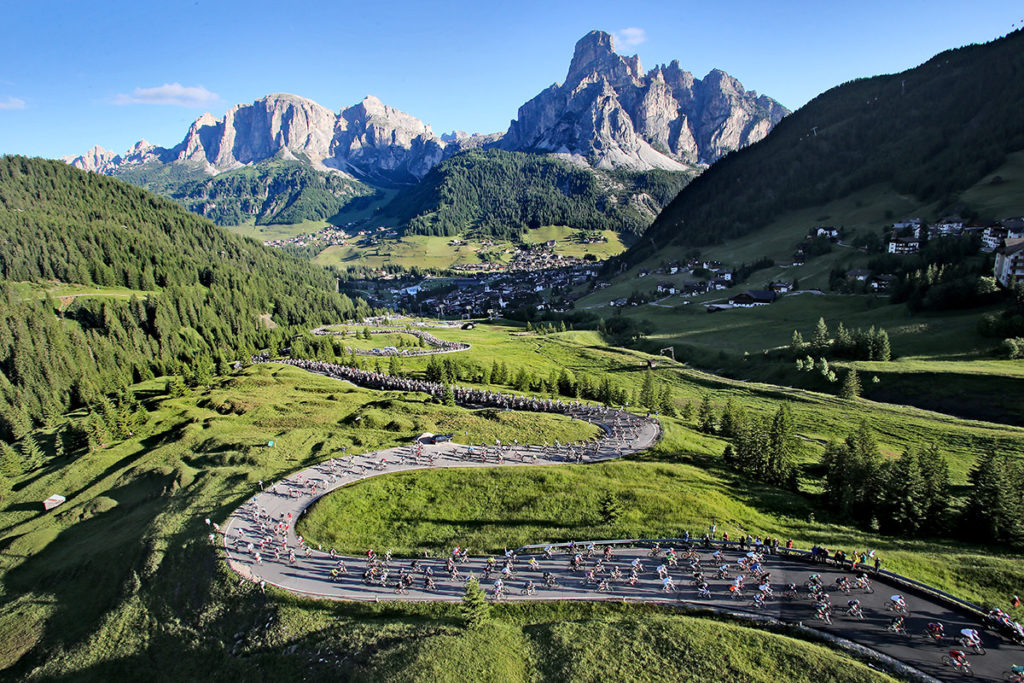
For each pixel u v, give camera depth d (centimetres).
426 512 6606
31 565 7325
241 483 7675
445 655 3834
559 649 3912
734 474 7981
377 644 4128
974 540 5991
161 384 17212
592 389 13562
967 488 7838
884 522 6438
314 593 5062
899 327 16512
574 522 6116
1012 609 4300
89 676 4809
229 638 4766
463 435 9312
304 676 4012
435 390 12588
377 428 10044
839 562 4803
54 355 17750
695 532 5616
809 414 12100
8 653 5566
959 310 16438
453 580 5103
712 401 13912
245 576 5422
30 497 9544
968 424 10581
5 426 13950
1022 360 12662
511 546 5659
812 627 4019
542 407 11612
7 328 18138
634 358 18800
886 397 12912
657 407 12538
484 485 7156
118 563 6400
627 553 5319
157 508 7581
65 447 11688
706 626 3984
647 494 6581
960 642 3781
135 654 4928
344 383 14675
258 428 10556
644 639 3906
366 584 5162
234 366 18712
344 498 6919
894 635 3888
